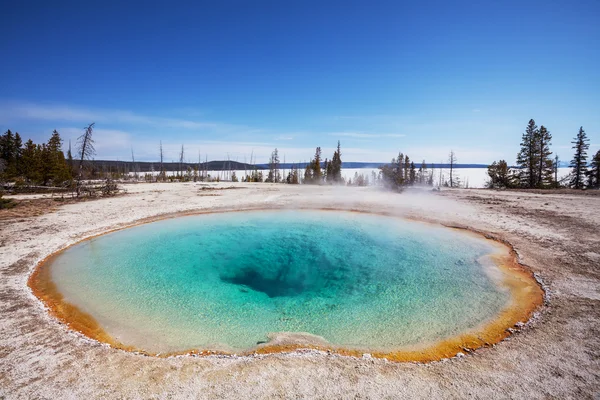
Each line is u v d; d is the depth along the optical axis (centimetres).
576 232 1048
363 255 994
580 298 592
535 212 1420
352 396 357
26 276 779
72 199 1983
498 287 695
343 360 438
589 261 787
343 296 725
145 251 1032
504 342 473
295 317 623
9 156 3681
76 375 400
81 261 921
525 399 346
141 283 784
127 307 656
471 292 687
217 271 897
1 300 632
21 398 356
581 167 3089
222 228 1334
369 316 616
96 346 478
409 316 605
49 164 2802
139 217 1474
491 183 3441
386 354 475
